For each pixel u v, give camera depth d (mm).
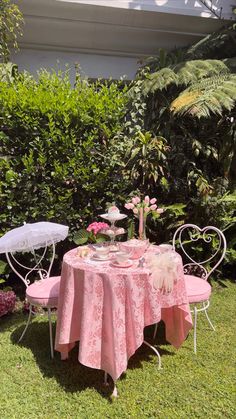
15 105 3424
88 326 2250
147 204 2814
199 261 4129
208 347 2807
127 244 2676
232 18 5465
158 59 5223
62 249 3902
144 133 4312
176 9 5176
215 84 4176
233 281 4176
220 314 3371
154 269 2344
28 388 2350
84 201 3855
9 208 3561
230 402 2193
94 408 2168
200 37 5746
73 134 3619
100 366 2295
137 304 2273
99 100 3662
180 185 4285
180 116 4227
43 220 3715
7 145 3521
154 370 2527
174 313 2688
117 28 5285
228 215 4125
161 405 2182
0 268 3605
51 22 4977
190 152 4398
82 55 5613
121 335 2232
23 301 3592
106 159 3822
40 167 3594
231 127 4242
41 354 2744
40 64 5414
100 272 2256
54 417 2098
